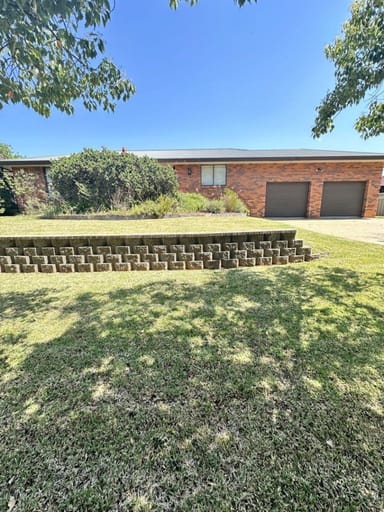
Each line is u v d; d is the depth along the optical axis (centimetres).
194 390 170
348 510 105
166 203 850
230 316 271
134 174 924
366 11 274
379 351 211
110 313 281
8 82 200
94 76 228
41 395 167
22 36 171
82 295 330
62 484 115
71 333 241
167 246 427
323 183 1273
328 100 352
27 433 140
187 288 349
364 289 337
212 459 126
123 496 111
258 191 1262
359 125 395
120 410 155
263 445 132
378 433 139
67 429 142
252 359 202
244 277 389
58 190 937
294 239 456
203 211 984
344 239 623
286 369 190
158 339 230
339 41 324
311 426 143
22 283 376
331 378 180
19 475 119
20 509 107
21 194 1162
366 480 116
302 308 287
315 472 119
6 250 422
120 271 427
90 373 187
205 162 1173
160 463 124
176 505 107
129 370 190
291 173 1252
